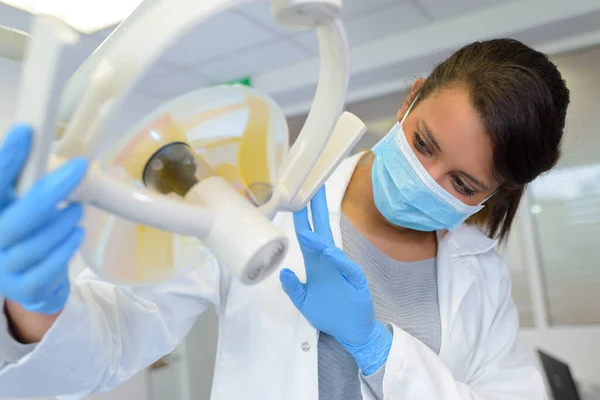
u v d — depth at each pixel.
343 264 0.73
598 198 2.79
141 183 0.42
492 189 0.94
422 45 3.00
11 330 0.54
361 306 0.78
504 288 1.21
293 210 0.53
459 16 2.88
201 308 0.90
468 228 1.22
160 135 0.42
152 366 3.18
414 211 0.96
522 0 2.71
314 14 0.40
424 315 1.02
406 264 1.05
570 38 2.84
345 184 1.08
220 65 3.31
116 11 2.29
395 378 0.83
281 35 2.91
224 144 0.46
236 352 0.93
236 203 0.43
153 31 0.32
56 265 0.36
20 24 2.33
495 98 0.82
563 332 2.76
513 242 2.97
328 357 0.91
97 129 0.33
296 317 0.92
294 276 0.80
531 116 0.82
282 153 0.49
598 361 2.65
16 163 0.32
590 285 2.81
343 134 0.55
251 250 0.40
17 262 0.35
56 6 2.22
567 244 2.88
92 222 0.42
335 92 0.47
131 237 0.45
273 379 0.90
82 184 0.36
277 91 3.53
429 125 0.89
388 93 3.53
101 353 0.63
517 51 0.91
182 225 0.40
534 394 1.07
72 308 0.56
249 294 0.94
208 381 3.49
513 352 1.15
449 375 0.89
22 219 0.33
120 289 0.76
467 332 1.07
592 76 2.83
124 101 0.32
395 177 0.94
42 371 0.56
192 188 0.44
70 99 0.35
